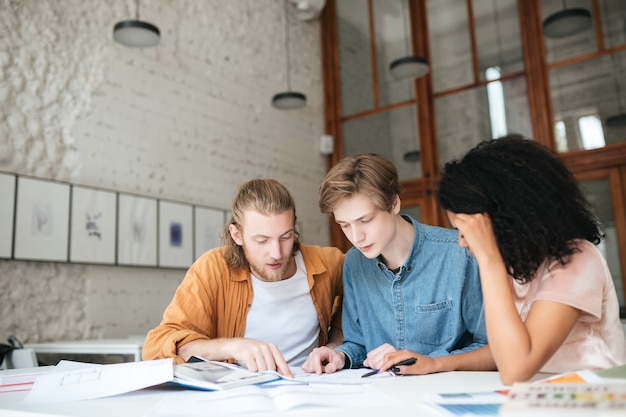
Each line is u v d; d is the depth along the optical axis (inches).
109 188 146.3
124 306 145.1
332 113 235.3
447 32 213.8
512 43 199.2
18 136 128.0
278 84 215.3
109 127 148.6
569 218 39.3
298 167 218.8
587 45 185.0
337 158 231.9
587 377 28.8
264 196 60.7
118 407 30.8
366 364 50.9
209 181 177.9
